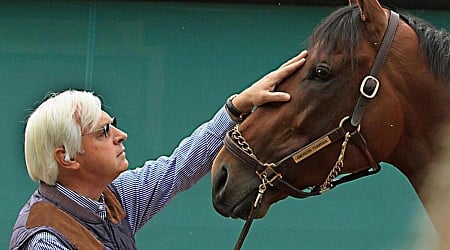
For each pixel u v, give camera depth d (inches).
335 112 185.6
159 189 203.3
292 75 192.2
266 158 191.8
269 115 192.5
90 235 179.0
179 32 490.6
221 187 196.7
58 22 491.8
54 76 480.4
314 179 191.9
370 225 419.8
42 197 182.9
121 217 190.5
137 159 447.2
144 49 486.9
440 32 186.9
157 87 478.0
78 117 181.3
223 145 201.0
